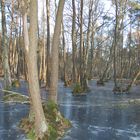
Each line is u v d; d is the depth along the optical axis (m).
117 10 35.50
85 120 16.11
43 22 40.59
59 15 14.01
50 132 11.82
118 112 19.09
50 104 13.70
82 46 34.50
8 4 40.09
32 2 10.88
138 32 62.72
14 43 51.62
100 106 21.17
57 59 14.17
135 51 67.62
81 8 33.75
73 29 36.69
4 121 14.88
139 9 36.72
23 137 12.04
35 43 11.13
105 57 72.25
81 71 32.22
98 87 39.19
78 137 12.54
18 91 27.78
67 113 18.14
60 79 55.94
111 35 51.91
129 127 14.96
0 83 35.78
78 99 25.06
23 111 17.73
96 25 45.50
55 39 14.12
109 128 14.53
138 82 46.47
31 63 11.20
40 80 34.72
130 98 26.14
